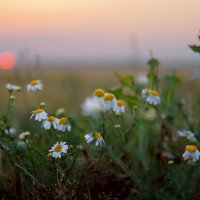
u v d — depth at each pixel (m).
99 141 0.55
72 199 0.55
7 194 0.60
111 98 0.58
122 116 0.65
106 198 0.59
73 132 0.73
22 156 0.62
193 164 0.52
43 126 0.59
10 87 0.65
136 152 0.74
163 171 0.63
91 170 0.63
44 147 0.65
